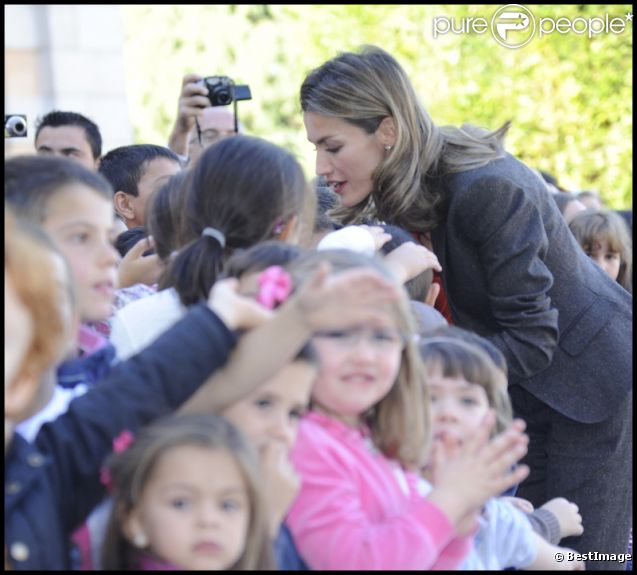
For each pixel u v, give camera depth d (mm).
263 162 2826
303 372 2275
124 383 2111
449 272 4012
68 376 2475
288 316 2166
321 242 3314
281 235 2840
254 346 2174
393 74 3906
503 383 3047
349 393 2451
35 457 2006
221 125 5488
